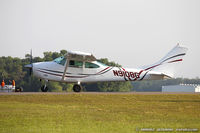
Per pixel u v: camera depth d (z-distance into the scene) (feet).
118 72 304.09
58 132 129.80
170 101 232.12
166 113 176.55
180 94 268.62
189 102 225.76
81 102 222.28
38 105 203.00
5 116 161.38
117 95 255.50
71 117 160.97
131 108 194.29
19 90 303.68
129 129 135.95
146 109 190.39
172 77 317.01
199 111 184.44
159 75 314.76
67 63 288.71
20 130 132.77
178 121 153.58
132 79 309.42
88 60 293.84
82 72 294.05
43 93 264.11
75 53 273.54
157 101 232.12
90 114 170.40
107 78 301.43
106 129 135.54
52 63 294.87
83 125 143.02
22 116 161.89
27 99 229.25
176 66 317.01
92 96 246.88
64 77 292.20
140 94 265.13
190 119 158.71
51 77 293.02
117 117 162.91
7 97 234.99
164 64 316.81
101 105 207.72
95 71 296.92
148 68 314.96
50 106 199.00
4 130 132.77
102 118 159.63
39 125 142.20
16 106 196.95
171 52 318.04
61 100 228.63
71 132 129.90
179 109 191.52
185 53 317.63
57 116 163.12
